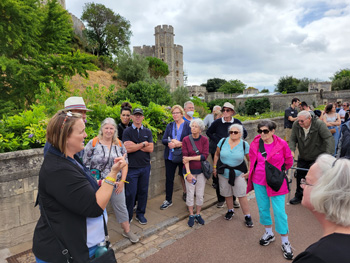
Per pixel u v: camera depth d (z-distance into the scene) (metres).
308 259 1.03
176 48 71.69
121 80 26.91
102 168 3.14
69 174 1.45
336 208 1.09
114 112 4.90
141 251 3.32
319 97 41.53
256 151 3.50
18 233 3.19
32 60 8.70
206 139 4.11
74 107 3.17
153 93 16.30
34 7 8.75
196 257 3.19
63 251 1.47
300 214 4.40
